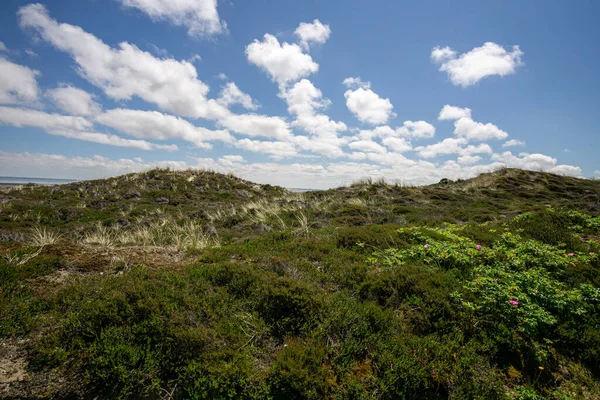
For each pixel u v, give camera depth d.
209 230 10.79
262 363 3.64
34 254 5.54
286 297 4.40
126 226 12.12
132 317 3.88
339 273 5.67
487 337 4.16
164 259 5.99
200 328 3.84
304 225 9.54
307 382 3.30
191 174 24.38
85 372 3.33
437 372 3.64
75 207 14.62
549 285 4.89
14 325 3.83
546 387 3.82
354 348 3.83
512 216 11.59
